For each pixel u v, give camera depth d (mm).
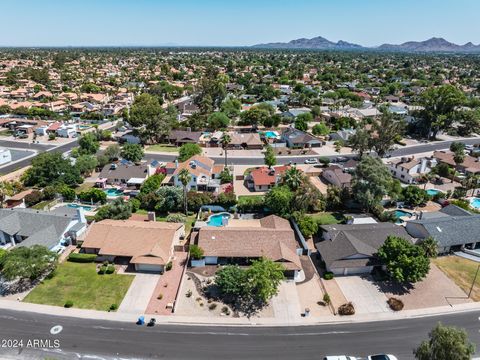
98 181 89625
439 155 111688
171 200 75188
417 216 73062
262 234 59500
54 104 176750
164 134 131000
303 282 54281
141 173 92375
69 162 92375
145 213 75062
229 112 166000
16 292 50594
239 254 56750
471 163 102875
